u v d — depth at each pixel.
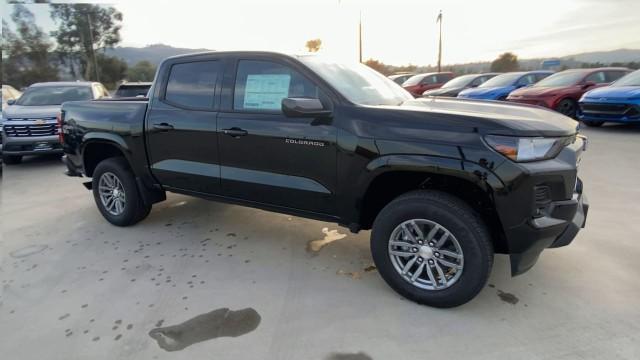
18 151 7.27
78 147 4.36
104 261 3.51
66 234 4.16
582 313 2.56
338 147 2.78
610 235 3.63
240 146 3.25
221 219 4.47
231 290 2.97
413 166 2.51
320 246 3.71
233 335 2.46
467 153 2.36
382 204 3.00
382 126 2.63
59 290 3.05
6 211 4.95
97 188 4.35
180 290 2.99
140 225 4.36
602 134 8.80
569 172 2.41
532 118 2.55
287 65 3.07
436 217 2.52
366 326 2.51
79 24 39.12
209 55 3.48
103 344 2.42
